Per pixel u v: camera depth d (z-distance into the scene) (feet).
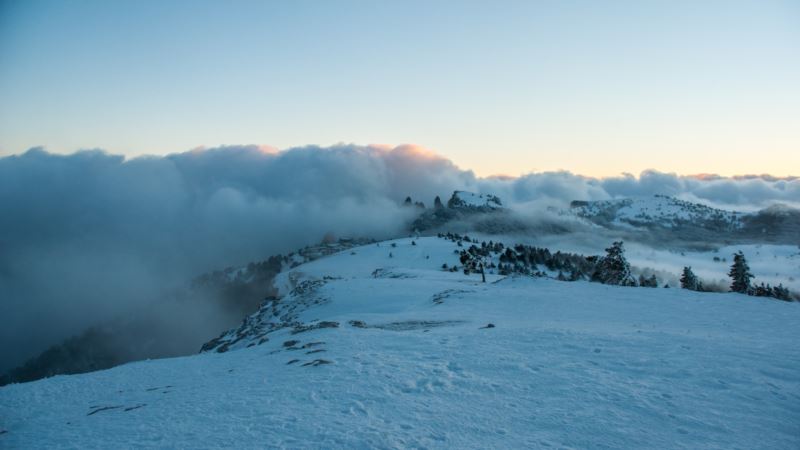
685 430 34.76
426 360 58.03
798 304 102.27
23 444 41.91
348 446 32.81
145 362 91.86
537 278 164.14
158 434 39.06
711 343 58.49
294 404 43.50
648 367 49.29
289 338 94.32
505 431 35.35
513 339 67.67
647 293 126.00
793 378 44.45
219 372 71.10
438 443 33.22
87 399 63.10
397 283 250.37
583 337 65.77
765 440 33.17
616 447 32.50
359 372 53.57
